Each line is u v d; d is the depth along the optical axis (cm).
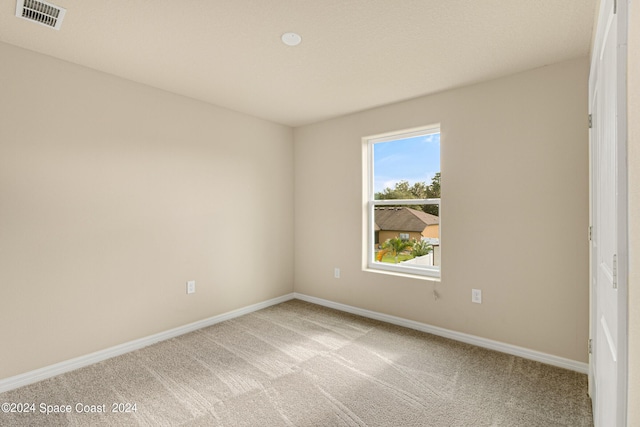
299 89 291
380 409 191
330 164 382
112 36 204
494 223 267
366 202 361
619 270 85
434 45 215
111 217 260
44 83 227
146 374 232
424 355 259
